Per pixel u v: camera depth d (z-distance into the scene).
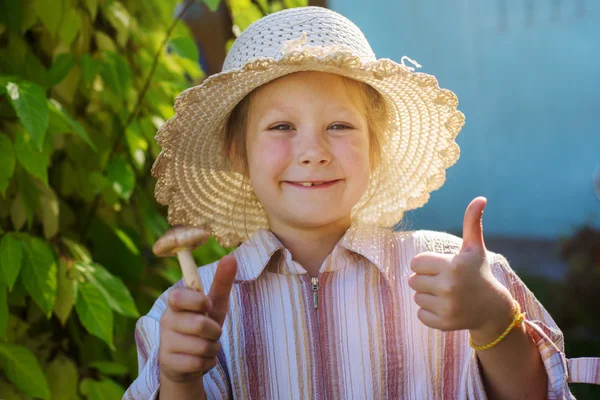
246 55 1.51
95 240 2.14
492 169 6.93
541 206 6.79
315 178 1.44
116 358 2.11
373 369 1.48
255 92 1.50
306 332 1.50
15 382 1.79
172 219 1.70
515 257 6.21
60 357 1.98
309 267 1.56
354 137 1.47
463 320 1.20
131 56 2.22
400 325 1.50
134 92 2.17
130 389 1.41
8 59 1.96
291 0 2.41
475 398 1.34
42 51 2.09
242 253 1.57
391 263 1.54
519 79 6.71
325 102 1.45
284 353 1.49
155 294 2.21
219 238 1.78
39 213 1.91
